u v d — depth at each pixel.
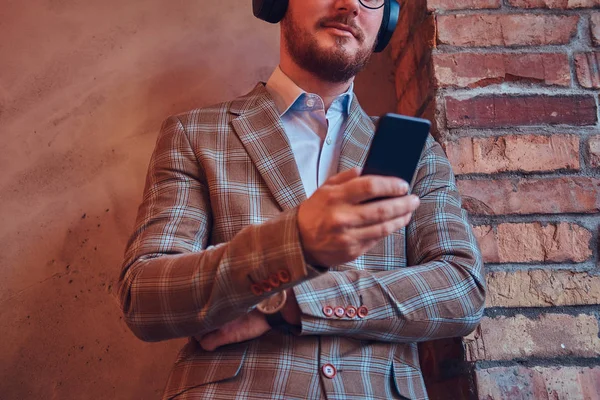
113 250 1.42
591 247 1.25
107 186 1.46
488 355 1.17
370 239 0.70
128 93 1.52
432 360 1.30
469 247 1.01
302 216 0.72
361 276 0.92
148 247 0.92
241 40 1.58
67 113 1.50
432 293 0.92
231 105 1.12
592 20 1.39
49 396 1.33
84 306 1.38
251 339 0.89
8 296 1.37
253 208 0.98
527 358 1.18
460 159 1.29
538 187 1.28
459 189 1.27
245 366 0.86
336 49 1.11
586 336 1.19
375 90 1.60
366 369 0.89
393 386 0.90
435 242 1.02
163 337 0.86
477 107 1.32
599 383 1.17
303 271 0.71
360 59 1.14
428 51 1.37
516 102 1.33
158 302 0.83
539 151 1.30
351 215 0.68
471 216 1.26
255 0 1.22
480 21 1.37
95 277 1.40
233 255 0.77
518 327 1.19
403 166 0.70
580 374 1.17
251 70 1.57
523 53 1.36
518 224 1.26
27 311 1.37
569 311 1.21
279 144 1.04
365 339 0.92
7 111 1.49
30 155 1.46
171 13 1.59
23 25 1.54
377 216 0.68
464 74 1.34
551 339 1.19
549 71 1.35
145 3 1.59
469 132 1.31
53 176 1.45
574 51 1.37
